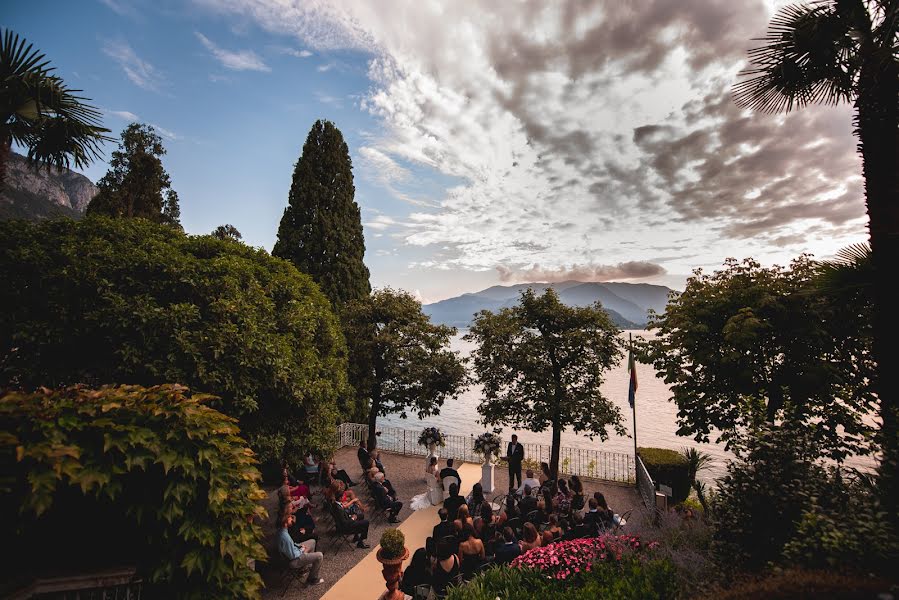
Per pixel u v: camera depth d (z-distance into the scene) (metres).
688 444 29.42
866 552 3.95
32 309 7.46
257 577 5.00
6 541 4.14
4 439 3.64
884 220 6.18
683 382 9.62
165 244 9.28
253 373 8.77
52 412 3.98
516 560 6.09
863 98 6.41
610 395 54.97
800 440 5.71
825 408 8.30
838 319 7.86
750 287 8.85
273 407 9.58
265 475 14.48
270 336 9.23
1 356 7.29
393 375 17.88
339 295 23.56
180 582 4.55
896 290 6.11
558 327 15.23
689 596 4.70
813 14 6.93
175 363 7.80
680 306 9.95
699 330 8.84
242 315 8.86
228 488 4.82
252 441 8.98
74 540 4.38
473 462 16.97
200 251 10.62
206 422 4.79
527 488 11.37
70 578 4.17
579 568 5.53
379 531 10.74
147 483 4.46
